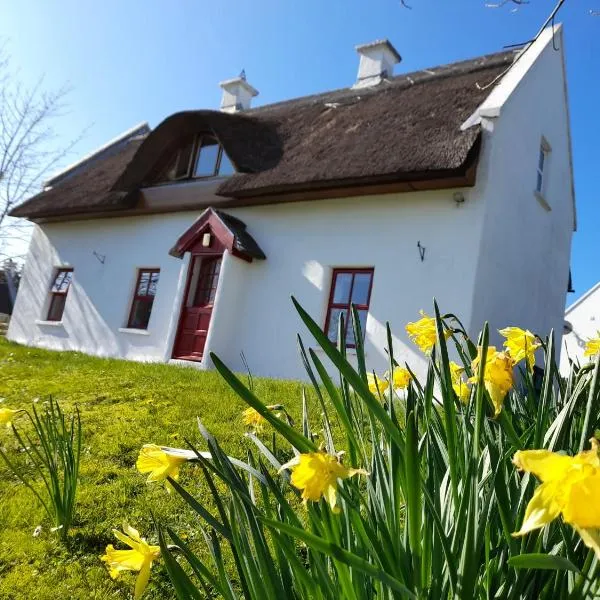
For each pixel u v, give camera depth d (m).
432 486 1.21
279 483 1.58
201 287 10.42
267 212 9.94
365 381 1.25
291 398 5.37
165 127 11.52
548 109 10.62
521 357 1.29
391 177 7.78
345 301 8.67
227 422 4.64
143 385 6.25
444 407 1.06
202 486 3.32
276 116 12.54
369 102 10.92
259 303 9.45
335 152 9.01
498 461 1.01
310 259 9.08
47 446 2.81
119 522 2.90
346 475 0.83
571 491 0.58
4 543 2.72
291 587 1.15
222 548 2.56
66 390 6.04
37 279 13.97
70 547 2.68
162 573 2.40
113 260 12.33
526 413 1.47
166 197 11.60
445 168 7.19
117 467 3.71
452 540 1.02
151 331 10.93
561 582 0.98
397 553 0.99
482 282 7.54
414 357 7.56
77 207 12.43
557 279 11.18
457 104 8.83
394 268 8.11
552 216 10.86
